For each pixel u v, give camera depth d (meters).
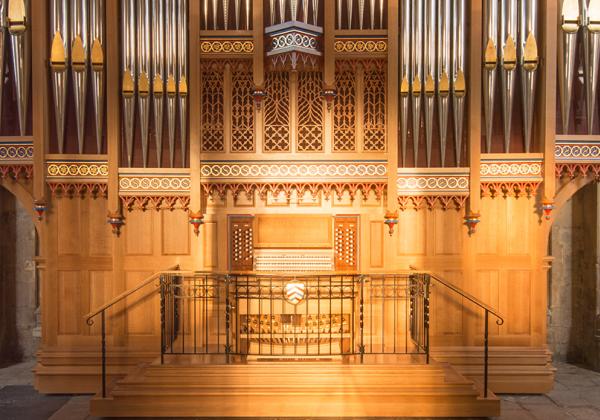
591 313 9.63
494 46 8.26
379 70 8.46
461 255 8.55
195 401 6.97
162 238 8.59
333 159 8.42
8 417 7.34
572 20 8.21
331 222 8.58
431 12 8.25
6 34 8.36
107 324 8.53
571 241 10.12
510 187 8.45
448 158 8.51
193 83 8.23
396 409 6.98
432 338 8.56
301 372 7.19
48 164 8.35
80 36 8.29
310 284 8.09
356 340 8.39
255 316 8.28
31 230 10.12
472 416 7.00
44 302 8.50
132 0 8.22
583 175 8.40
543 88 8.25
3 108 8.45
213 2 8.26
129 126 8.39
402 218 8.59
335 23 8.30
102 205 8.55
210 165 8.41
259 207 8.61
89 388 8.38
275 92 8.51
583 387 8.62
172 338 8.40
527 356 8.41
